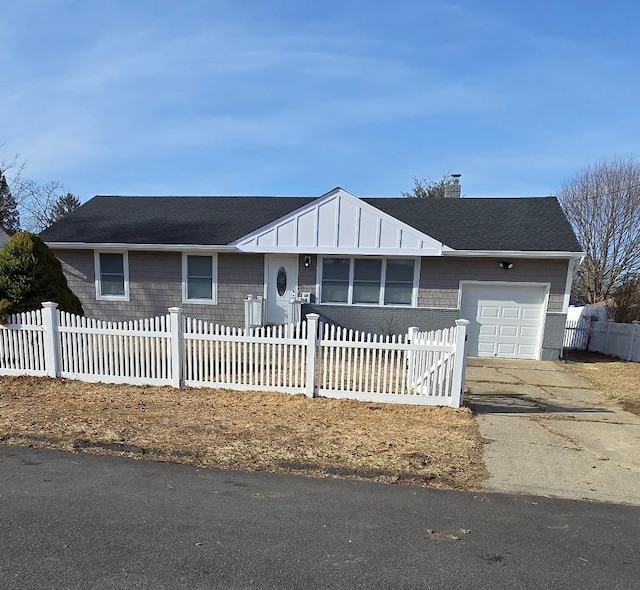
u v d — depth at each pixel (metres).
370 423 5.50
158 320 6.90
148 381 6.97
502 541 2.99
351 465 4.17
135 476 3.87
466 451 4.67
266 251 11.67
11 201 25.59
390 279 11.91
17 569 2.54
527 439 5.15
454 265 11.66
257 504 3.41
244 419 5.48
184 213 14.33
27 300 7.75
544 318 11.42
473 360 11.27
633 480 4.10
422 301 11.83
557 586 2.52
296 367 6.62
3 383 6.91
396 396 6.43
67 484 3.68
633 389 8.20
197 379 6.92
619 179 28.70
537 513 3.42
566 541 3.02
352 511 3.35
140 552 2.73
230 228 12.95
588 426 5.77
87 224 13.70
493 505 3.53
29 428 4.94
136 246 12.09
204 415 5.60
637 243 28.03
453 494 3.71
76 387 6.80
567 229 11.98
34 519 3.11
